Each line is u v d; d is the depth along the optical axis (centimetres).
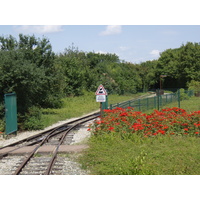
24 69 1650
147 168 783
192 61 6253
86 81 5309
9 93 1498
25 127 1686
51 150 1042
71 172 797
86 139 1324
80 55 6825
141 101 2452
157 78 8050
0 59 1639
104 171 791
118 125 1270
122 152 969
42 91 2436
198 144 1045
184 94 3706
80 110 2916
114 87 6066
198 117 1242
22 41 2531
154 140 1105
